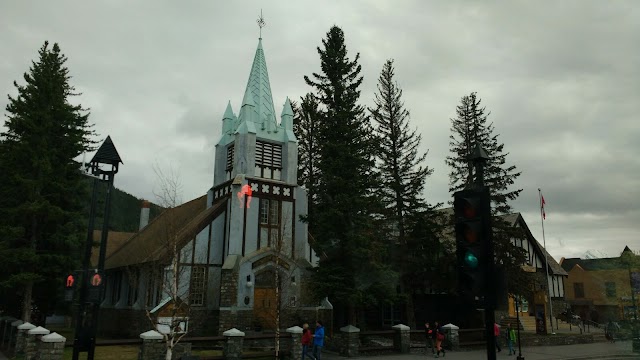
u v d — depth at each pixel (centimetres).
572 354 2384
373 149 2969
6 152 2666
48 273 2577
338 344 2302
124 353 2169
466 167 3388
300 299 2805
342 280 2470
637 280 2902
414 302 3466
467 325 3388
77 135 2770
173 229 2327
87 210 2852
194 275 2803
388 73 3447
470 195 757
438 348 2150
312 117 4016
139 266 2883
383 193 3033
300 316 2877
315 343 1881
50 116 2612
